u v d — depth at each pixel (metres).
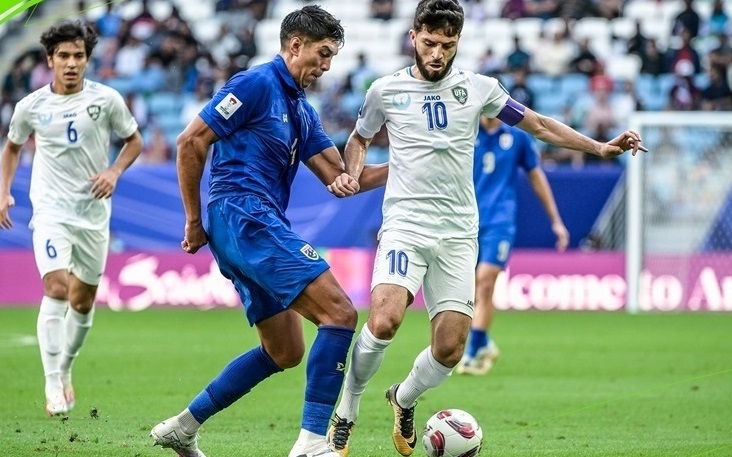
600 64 72.38
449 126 19.50
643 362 38.25
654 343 44.66
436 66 19.20
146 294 59.47
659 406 27.92
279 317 18.19
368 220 57.78
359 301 57.84
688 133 60.66
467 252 19.77
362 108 20.31
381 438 22.75
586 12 76.62
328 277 17.55
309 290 17.44
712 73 70.12
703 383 32.66
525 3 77.19
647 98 71.50
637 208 58.44
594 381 33.19
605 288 59.62
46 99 26.28
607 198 59.19
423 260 19.45
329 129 69.00
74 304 26.64
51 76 71.00
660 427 24.48
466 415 18.92
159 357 38.56
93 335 46.47
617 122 70.12
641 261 58.97
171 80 72.50
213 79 72.75
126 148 27.03
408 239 19.34
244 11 77.94
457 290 19.56
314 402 17.47
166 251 59.25
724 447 21.47
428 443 18.80
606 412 26.88
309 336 46.25
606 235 59.62
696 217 60.66
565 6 76.81
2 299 59.41
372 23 78.69
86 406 26.84
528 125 20.03
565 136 19.91
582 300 59.62
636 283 58.97
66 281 25.59
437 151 19.47
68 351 26.50
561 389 31.28
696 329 50.69
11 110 70.56
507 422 25.17
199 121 17.66
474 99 19.70
